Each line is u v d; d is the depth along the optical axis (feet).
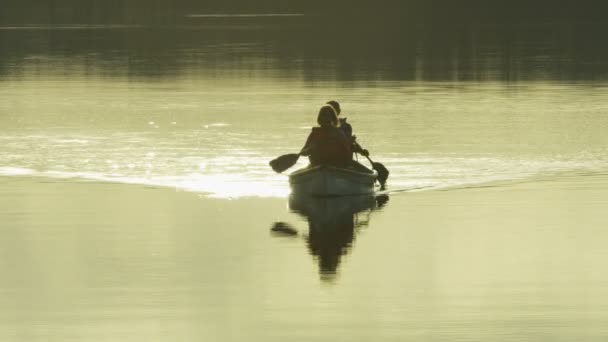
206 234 212.84
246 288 174.40
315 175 251.80
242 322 157.28
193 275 181.98
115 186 263.49
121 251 198.80
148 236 211.20
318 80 551.59
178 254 196.34
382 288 173.99
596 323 155.63
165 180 271.08
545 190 256.32
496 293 170.40
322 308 163.63
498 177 274.57
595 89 491.31
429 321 157.07
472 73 584.81
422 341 149.07
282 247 202.39
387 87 513.86
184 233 213.66
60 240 207.72
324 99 462.19
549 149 315.78
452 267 186.09
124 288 174.40
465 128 362.94
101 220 225.15
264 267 187.93
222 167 289.12
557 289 172.24
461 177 275.18
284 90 503.20
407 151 315.37
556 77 554.87
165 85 528.63
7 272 184.24
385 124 376.27
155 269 186.29
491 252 196.54
